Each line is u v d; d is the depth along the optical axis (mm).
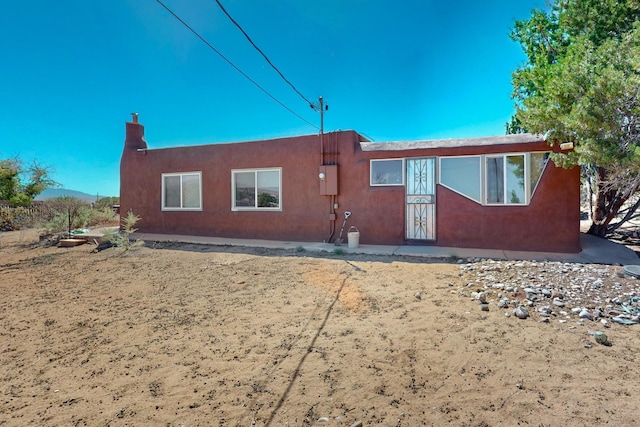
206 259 7930
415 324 3881
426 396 2551
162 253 8750
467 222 8344
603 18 8672
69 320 4336
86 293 5512
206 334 3799
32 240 11578
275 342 3537
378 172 9258
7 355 3395
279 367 3021
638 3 7910
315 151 9820
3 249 9992
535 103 7066
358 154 9352
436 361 3055
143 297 5234
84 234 10930
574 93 6113
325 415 2357
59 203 14008
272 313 4391
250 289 5484
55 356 3352
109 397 2629
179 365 3111
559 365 2924
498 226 8062
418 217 8891
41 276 6676
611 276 5355
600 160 5766
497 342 3369
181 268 7102
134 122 12656
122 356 3318
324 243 9570
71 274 6797
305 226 9977
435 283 5477
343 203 9547
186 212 11578
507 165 7980
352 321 4043
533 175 7766
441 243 8594
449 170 8516
